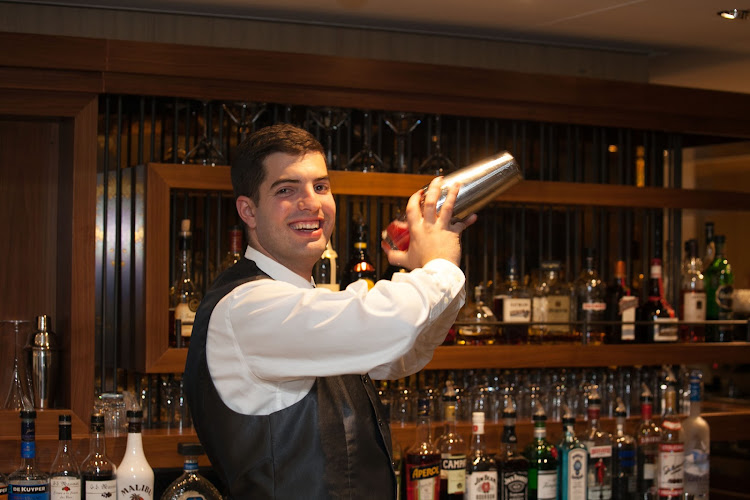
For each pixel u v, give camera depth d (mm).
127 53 2199
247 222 1486
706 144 2971
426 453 2340
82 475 2146
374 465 1452
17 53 2141
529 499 2473
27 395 2223
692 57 2941
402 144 2512
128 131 2447
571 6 2404
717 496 2867
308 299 1271
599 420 2607
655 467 2602
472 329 2518
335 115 2420
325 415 1404
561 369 2781
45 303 2383
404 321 1243
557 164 2859
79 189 2203
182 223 2346
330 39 2650
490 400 2596
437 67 2422
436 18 2551
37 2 2416
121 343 2363
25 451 2055
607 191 2609
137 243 2260
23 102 2186
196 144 2504
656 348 2621
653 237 2939
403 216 1492
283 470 1363
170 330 2301
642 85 2617
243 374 1340
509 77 2488
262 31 2592
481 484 2391
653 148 2871
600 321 2578
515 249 2777
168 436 2232
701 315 2803
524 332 2568
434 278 1285
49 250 2391
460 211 1478
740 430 2738
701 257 3469
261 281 1353
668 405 2633
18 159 2369
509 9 2445
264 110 2387
